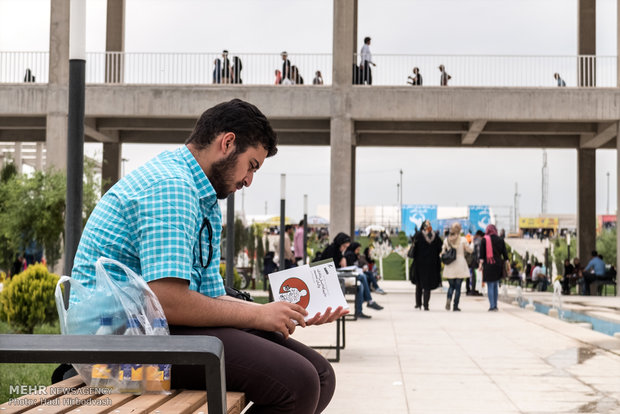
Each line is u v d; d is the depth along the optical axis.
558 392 5.79
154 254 2.02
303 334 10.30
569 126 27.22
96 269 2.00
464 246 15.38
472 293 22.72
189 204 2.09
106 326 1.97
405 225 61.09
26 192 18.30
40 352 1.35
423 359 7.75
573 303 20.23
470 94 25.11
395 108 25.19
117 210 2.11
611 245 37.53
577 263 26.91
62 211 18.45
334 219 25.12
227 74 26.56
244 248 29.38
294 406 2.06
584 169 30.09
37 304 10.25
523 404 5.29
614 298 23.39
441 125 26.92
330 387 2.45
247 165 2.29
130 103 25.19
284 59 25.70
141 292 1.98
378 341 9.43
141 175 2.14
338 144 25.14
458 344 9.12
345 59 25.30
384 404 5.28
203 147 2.27
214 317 2.10
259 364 2.03
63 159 25.17
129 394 1.94
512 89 25.11
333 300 2.79
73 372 2.22
